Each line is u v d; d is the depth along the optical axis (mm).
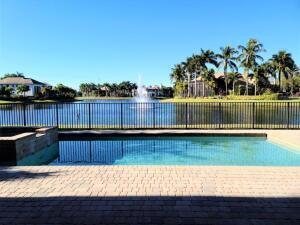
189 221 3611
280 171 5738
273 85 63719
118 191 4633
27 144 8023
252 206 4051
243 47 54156
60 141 10945
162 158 8789
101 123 16250
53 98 60750
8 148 7336
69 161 8523
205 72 63094
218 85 65688
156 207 4020
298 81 69312
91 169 5941
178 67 75438
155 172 5695
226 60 56500
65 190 4695
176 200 4258
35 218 3721
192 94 71875
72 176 5465
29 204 4148
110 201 4227
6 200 4305
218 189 4719
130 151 9648
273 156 8844
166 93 102500
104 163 8273
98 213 3844
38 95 58750
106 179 5258
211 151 9555
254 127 12195
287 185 4906
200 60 62156
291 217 3717
